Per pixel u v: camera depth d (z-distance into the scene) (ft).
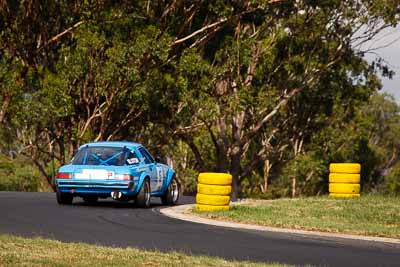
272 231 144.36
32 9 391.04
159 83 402.31
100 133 412.77
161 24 406.21
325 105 521.24
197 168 608.60
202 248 115.75
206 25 422.41
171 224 148.77
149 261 95.71
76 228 135.85
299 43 472.85
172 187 205.36
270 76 476.95
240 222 158.30
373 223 162.61
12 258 92.58
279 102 483.51
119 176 181.78
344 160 629.10
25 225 137.80
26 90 410.31
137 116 419.95
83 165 185.68
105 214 164.55
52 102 392.68
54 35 402.52
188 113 423.64
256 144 584.81
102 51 391.24
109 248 106.01
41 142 472.03
